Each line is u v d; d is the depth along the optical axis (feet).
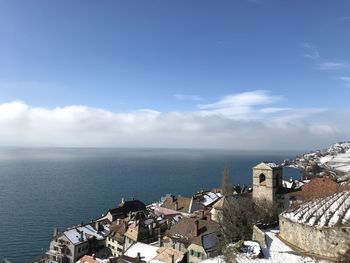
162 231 385.91
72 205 640.17
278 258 148.66
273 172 325.21
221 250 185.68
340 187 297.53
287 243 166.50
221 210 311.27
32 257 385.29
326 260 141.18
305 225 156.97
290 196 317.01
